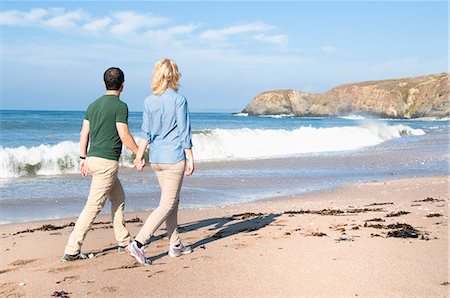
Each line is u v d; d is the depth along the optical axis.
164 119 4.85
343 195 10.24
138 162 5.02
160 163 4.86
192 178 12.87
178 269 4.52
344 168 15.62
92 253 5.29
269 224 6.81
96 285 4.12
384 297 3.59
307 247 5.16
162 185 4.95
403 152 22.12
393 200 9.32
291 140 24.55
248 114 161.50
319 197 10.02
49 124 39.06
